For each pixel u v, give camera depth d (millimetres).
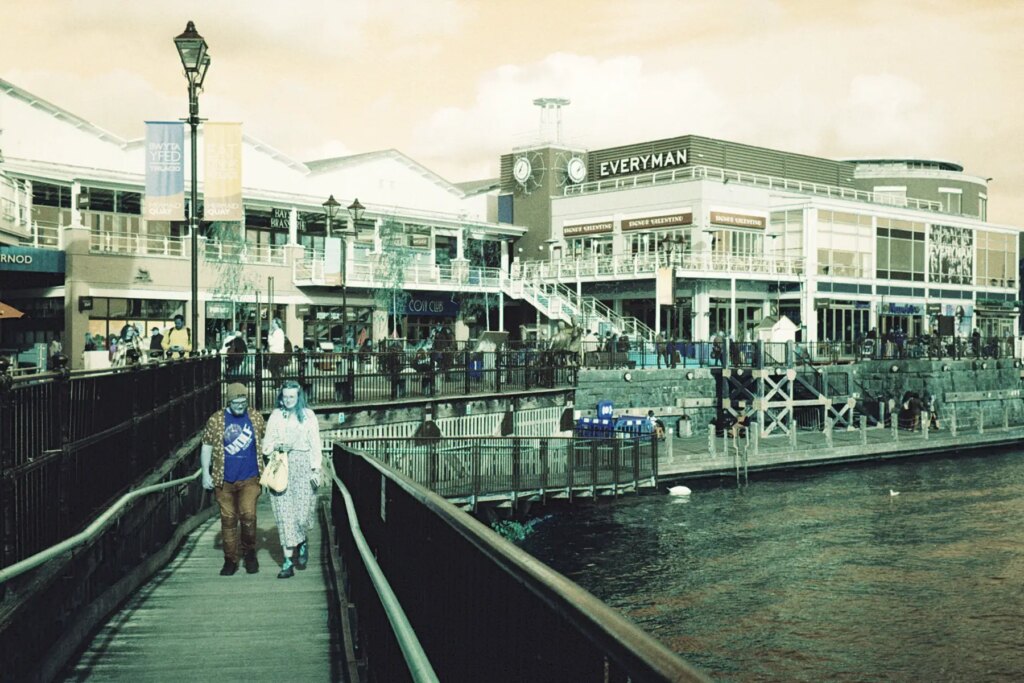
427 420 29172
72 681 6641
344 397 26453
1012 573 24297
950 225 73375
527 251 71562
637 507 31672
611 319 59000
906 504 33188
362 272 53344
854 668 17969
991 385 57000
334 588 9320
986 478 38906
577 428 36094
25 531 6227
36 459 6418
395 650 4898
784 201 63531
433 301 59031
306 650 7527
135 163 53312
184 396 15344
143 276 44438
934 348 56312
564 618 2312
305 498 10492
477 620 3477
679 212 61531
